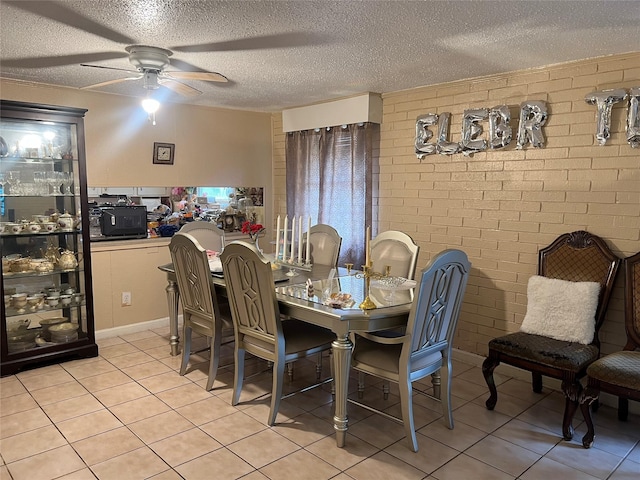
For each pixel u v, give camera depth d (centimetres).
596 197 311
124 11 228
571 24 245
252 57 310
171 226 480
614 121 300
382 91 421
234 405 308
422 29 254
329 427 282
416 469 239
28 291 371
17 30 256
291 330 306
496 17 235
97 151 427
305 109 487
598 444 265
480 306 378
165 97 446
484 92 364
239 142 528
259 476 233
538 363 278
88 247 385
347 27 251
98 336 436
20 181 364
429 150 397
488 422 289
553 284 309
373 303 263
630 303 288
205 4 219
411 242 347
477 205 374
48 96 397
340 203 469
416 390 336
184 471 236
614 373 250
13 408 302
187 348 356
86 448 256
